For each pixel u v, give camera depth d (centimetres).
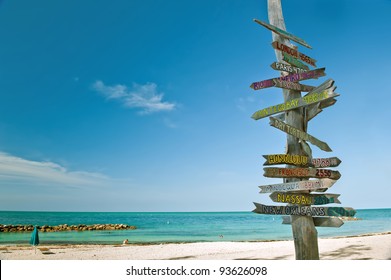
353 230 4088
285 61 646
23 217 12700
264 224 8344
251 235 4056
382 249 1348
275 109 649
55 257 1716
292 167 620
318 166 608
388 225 5209
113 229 5516
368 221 7062
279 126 613
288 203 597
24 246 2511
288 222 635
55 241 3231
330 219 591
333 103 595
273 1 712
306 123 635
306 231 592
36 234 1972
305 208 593
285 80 642
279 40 675
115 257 1677
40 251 2008
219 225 7725
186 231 5122
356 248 1423
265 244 2125
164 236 4019
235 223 9181
